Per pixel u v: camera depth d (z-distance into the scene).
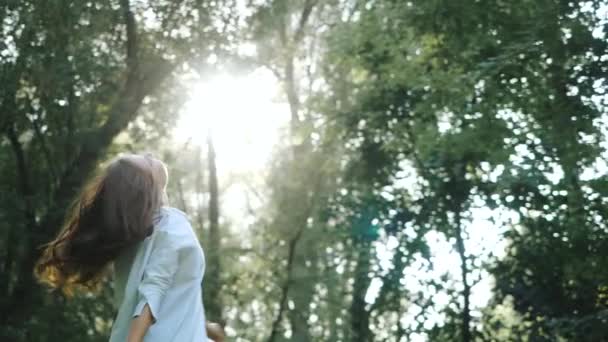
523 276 22.44
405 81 20.00
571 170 17.27
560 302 21.84
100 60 21.94
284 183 26.53
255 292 26.72
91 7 21.14
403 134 23.75
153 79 23.25
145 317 3.86
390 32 20.34
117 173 3.99
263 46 26.58
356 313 25.95
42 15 20.70
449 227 23.88
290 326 27.11
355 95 24.36
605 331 17.94
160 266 3.92
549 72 16.80
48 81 20.95
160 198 4.04
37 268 4.11
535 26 16.20
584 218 17.94
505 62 16.23
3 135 22.84
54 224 22.14
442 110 18.58
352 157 25.64
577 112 16.69
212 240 26.66
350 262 26.52
